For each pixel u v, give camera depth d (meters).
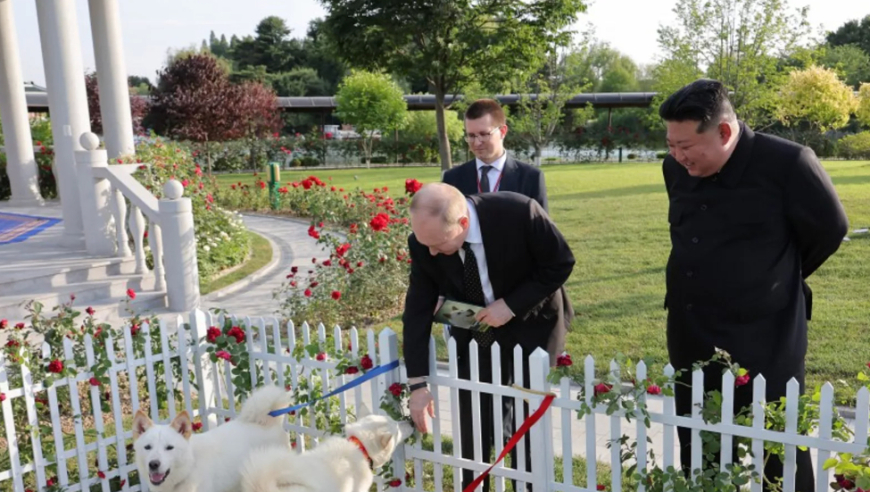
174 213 8.20
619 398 3.12
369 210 14.36
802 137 33.25
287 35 68.81
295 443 4.68
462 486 4.11
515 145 38.38
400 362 3.89
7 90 13.82
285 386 4.41
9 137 14.02
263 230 15.63
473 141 4.66
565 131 40.88
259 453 3.35
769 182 2.90
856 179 19.41
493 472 3.58
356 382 3.81
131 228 8.62
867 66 48.69
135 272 8.74
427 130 40.03
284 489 3.17
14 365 4.28
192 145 31.98
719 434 3.04
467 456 4.06
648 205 16.69
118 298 8.12
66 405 5.12
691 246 3.09
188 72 29.42
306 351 4.28
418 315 3.61
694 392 2.96
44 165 16.19
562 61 34.53
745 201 2.93
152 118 29.25
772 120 18.31
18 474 3.96
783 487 2.89
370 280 8.30
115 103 9.72
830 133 35.41
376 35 16.69
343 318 8.14
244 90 30.78
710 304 3.06
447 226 3.16
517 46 17.36
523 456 3.69
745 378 2.81
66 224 9.56
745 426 2.85
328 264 8.45
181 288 8.33
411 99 41.31
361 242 8.79
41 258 8.72
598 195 19.45
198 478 3.58
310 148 38.31
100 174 8.70
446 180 4.89
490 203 3.40
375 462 3.57
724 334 3.05
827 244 2.95
